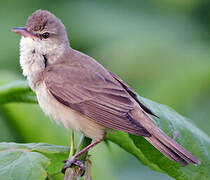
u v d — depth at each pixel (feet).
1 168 21.49
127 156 37.70
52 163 23.93
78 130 27.73
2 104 27.43
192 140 24.61
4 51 37.86
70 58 29.94
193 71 34.50
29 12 39.78
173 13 41.47
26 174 21.27
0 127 29.12
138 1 40.47
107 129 26.91
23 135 28.96
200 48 36.78
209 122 36.94
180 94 34.24
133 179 38.27
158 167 25.12
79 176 22.35
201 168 23.81
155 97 34.22
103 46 37.29
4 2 39.50
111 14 39.32
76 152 23.86
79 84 28.32
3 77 29.91
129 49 35.94
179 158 23.31
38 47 29.50
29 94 28.07
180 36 39.06
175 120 25.25
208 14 42.06
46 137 28.55
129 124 25.29
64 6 40.22
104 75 28.99
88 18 39.17
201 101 35.88
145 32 37.45
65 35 30.73
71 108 27.63
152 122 25.07
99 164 27.91
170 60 35.14
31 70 29.12
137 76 35.29
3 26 38.68
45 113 28.32
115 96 27.86
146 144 24.50
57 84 28.19
